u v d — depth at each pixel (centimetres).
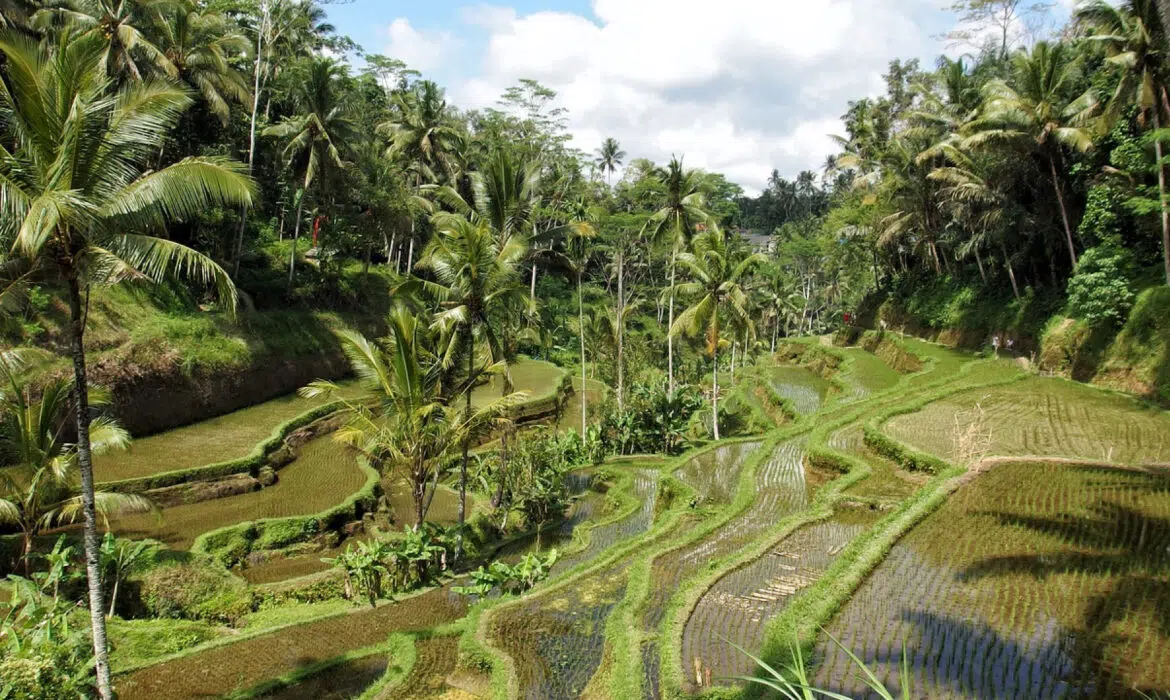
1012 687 853
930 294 4631
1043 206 3197
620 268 4069
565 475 2892
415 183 5228
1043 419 2223
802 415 3319
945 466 1820
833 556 1505
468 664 1318
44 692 1116
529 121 6044
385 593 1839
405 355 1908
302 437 2953
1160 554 1195
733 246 5100
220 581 1702
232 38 3272
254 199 1068
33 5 2822
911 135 4062
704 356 5878
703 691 989
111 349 2658
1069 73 2922
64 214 916
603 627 1422
